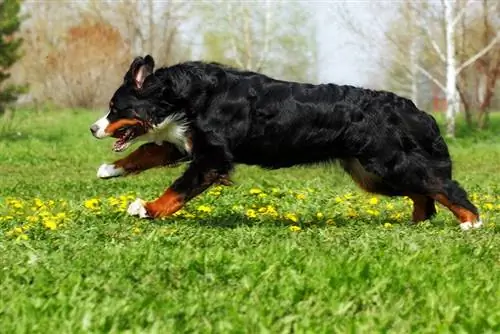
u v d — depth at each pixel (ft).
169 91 12.10
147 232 11.77
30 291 9.25
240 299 9.03
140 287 9.29
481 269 9.99
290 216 13.29
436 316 8.67
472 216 12.67
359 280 9.48
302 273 9.73
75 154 27.91
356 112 12.26
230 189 16.17
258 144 12.26
